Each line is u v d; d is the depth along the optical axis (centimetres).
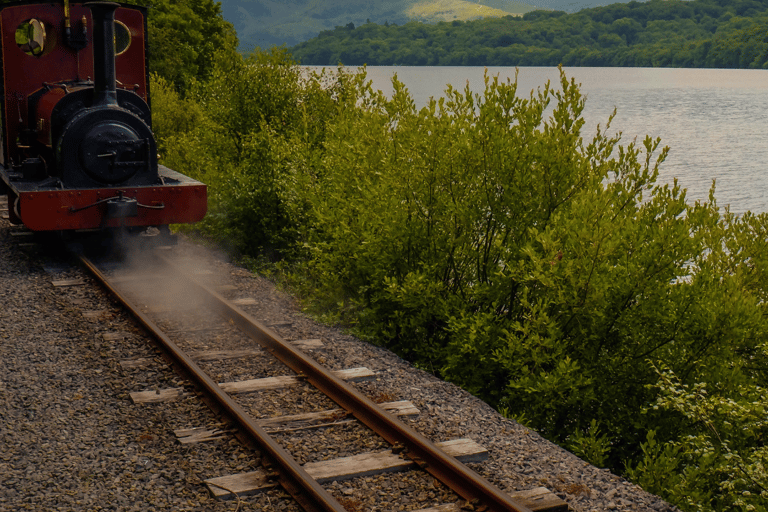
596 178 727
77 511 402
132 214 902
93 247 1023
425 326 784
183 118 1755
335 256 822
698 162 6525
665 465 531
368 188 830
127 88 1040
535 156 733
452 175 761
